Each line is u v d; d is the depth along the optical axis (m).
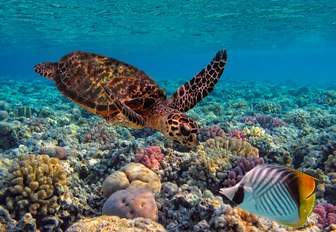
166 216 5.45
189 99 5.27
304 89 28.58
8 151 9.24
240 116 15.41
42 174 5.69
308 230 4.77
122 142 8.09
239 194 2.95
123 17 33.03
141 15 32.19
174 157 7.56
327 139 8.62
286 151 8.73
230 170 6.86
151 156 7.29
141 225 4.14
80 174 7.55
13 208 5.36
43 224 5.34
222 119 13.35
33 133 10.62
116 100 3.88
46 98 21.84
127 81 4.86
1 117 12.86
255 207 2.90
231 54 102.25
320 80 77.31
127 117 4.07
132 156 7.53
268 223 4.79
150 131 11.16
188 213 5.00
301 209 2.68
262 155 8.74
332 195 6.68
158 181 6.39
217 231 4.40
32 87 31.34
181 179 6.97
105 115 4.71
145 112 5.02
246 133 10.10
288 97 25.14
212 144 8.19
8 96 22.86
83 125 12.35
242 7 28.89
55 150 7.82
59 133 10.38
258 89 32.28
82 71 4.74
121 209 5.12
